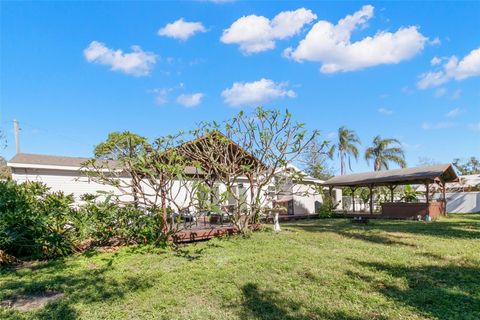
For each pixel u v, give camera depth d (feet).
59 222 26.86
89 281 18.90
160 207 32.42
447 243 30.45
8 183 28.17
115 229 29.94
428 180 61.46
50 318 13.83
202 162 37.24
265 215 46.37
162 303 15.38
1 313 14.40
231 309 14.69
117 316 13.98
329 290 16.80
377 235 36.42
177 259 24.50
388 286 17.37
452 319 13.05
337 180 76.18
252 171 38.63
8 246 25.88
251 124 37.22
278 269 21.01
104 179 31.91
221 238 34.55
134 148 31.76
